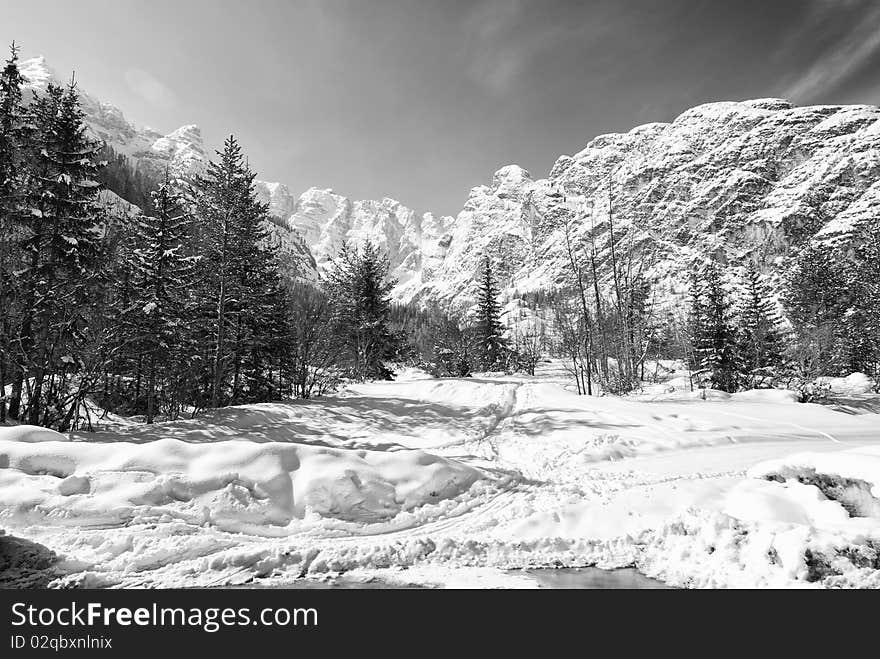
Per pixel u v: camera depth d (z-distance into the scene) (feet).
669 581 20.99
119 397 79.05
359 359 126.52
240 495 26.81
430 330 226.58
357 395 90.43
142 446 28.68
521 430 61.26
